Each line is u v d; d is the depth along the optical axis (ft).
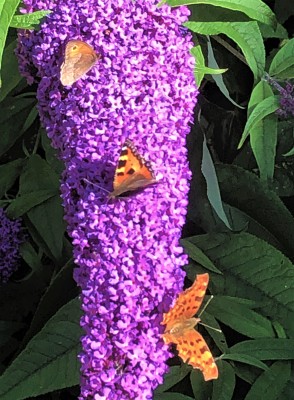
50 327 1.47
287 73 1.59
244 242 1.58
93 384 1.08
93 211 1.14
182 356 1.04
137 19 1.24
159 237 1.14
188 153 1.57
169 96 1.25
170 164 1.20
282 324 1.51
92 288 1.11
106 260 1.12
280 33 1.69
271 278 1.54
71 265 1.64
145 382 1.07
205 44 1.63
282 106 1.54
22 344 1.72
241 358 1.42
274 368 1.44
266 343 1.43
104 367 1.09
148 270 1.11
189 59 1.27
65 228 1.78
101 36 1.24
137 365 1.08
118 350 1.09
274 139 1.57
